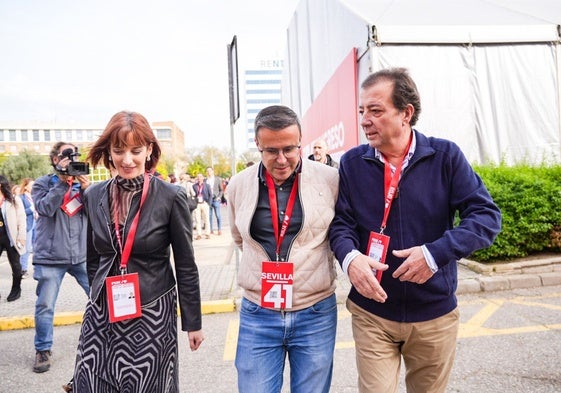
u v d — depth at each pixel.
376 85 1.82
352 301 2.02
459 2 8.05
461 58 6.80
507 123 6.92
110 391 1.84
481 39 6.76
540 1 8.27
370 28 6.51
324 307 1.95
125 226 1.90
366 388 1.89
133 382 1.84
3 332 4.81
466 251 1.64
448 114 6.78
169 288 2.00
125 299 1.87
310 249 1.91
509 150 6.92
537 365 3.23
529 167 6.30
